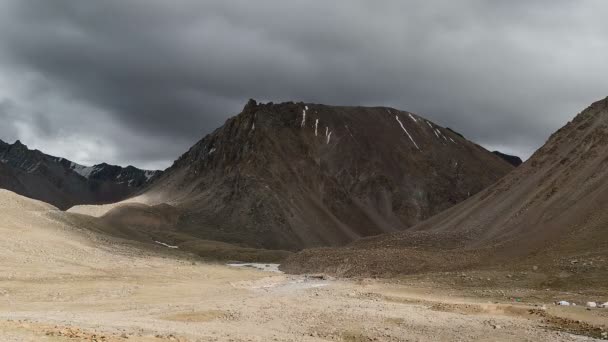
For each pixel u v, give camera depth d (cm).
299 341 2119
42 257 5278
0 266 4394
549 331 2511
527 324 2686
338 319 2816
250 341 1994
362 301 3753
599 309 3072
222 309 3153
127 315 2777
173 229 18262
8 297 3272
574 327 2622
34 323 1861
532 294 3800
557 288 3938
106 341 1572
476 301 3709
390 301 3859
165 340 1762
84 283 4191
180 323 2542
